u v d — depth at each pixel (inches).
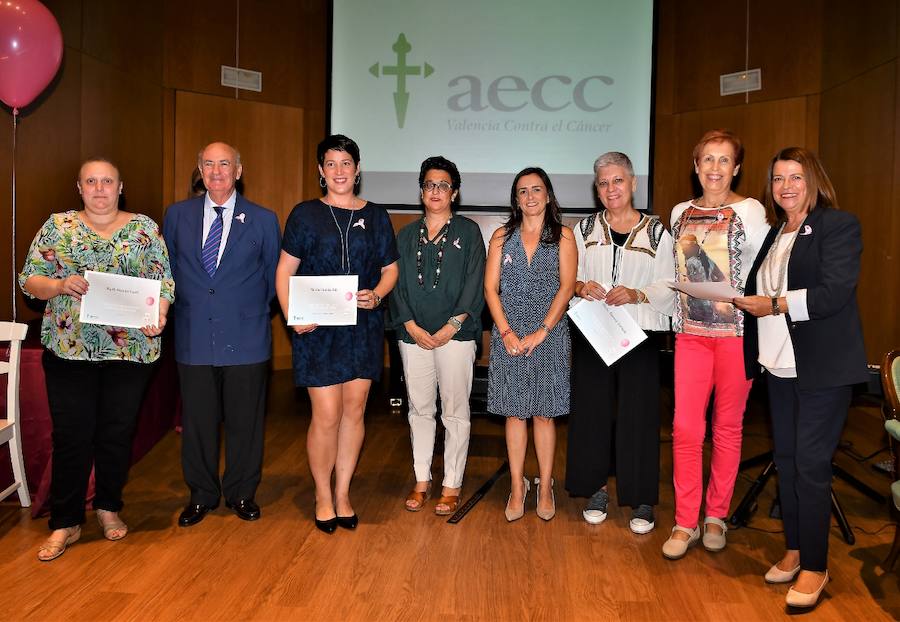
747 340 111.7
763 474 135.1
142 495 144.0
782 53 251.6
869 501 143.8
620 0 258.8
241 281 126.5
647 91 260.4
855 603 103.0
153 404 176.6
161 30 251.8
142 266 119.3
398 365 213.2
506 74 263.0
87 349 114.8
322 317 118.6
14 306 157.0
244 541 122.1
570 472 132.8
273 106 273.1
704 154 115.7
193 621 95.9
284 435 190.5
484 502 143.4
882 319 215.9
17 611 97.6
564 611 100.4
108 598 101.7
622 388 127.9
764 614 100.1
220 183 122.6
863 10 222.8
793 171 103.1
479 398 203.5
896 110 207.3
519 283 129.0
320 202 126.6
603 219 128.6
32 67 150.6
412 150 265.7
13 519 129.6
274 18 271.1
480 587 107.0
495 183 265.4
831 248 99.3
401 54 263.6
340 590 105.3
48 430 136.0
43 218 187.0
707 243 115.0
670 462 173.2
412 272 133.0
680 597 104.7
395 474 160.7
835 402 100.3
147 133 243.8
